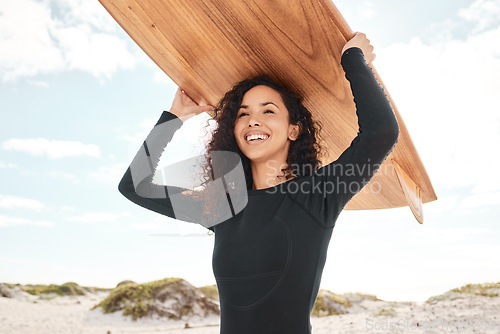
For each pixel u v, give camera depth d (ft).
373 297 29.94
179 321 26.17
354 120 5.59
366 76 4.47
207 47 5.12
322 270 4.42
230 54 5.19
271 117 5.21
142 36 5.22
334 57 4.80
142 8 4.71
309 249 4.28
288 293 4.13
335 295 30.01
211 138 5.89
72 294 35.42
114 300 28.02
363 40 4.67
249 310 4.14
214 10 4.50
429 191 7.12
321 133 6.08
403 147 5.74
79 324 24.67
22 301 31.94
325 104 5.59
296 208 4.47
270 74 5.44
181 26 4.85
